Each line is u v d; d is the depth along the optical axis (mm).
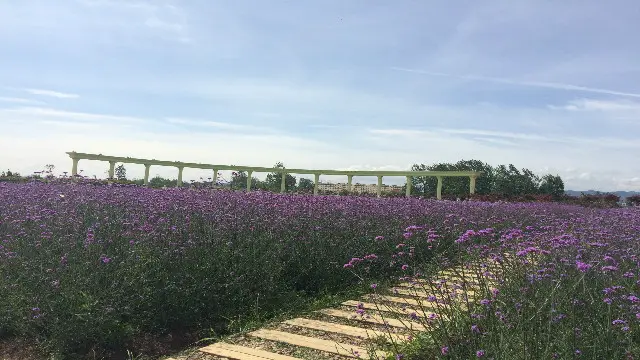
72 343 3846
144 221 5715
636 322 3008
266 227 6262
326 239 6363
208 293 4824
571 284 3461
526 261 4066
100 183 11219
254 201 7684
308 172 39969
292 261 6027
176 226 5625
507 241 4508
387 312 4875
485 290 3588
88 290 3994
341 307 5246
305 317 4895
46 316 3873
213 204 7020
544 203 19531
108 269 4262
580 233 5414
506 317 3062
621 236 5840
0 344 3934
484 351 2633
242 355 3723
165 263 4742
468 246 4312
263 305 5219
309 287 6039
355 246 6426
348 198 10070
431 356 3293
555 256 4043
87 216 6047
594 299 3244
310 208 7613
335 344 3963
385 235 6828
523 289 3484
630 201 23734
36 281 4129
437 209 9797
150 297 4355
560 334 2824
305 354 3771
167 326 4547
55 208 6461
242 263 5227
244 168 39312
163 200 7230
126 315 4238
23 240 4961
